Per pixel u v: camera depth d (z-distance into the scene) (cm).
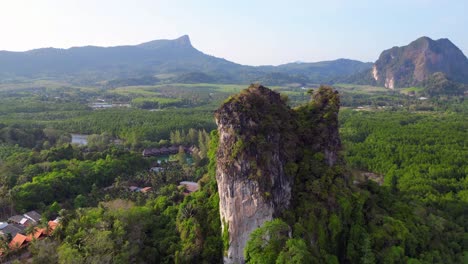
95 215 8181
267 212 6388
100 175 13688
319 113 8450
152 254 7375
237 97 7000
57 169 13500
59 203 11669
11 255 8025
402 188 12088
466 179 12269
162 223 8469
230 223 6681
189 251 6994
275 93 7956
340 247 7194
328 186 7319
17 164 14125
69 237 7362
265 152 6544
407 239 7525
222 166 6669
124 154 15962
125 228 7656
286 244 5931
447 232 8938
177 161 17150
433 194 11344
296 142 7688
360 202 7669
